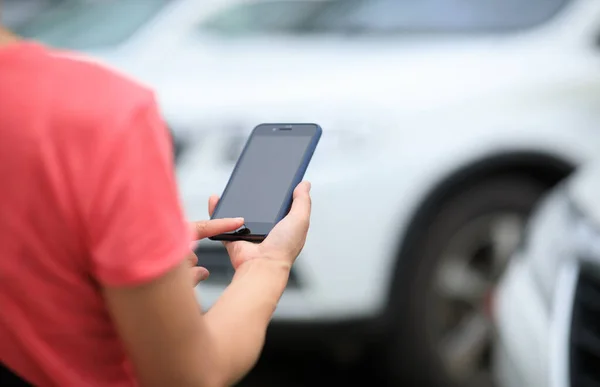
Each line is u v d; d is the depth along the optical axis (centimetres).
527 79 542
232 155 503
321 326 503
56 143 162
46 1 645
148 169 165
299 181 217
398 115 519
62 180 162
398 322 520
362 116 514
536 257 409
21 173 162
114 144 162
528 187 536
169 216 167
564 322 365
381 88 525
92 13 605
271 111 512
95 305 172
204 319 182
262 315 189
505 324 404
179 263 168
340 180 502
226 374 181
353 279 502
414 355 523
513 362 391
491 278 536
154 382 172
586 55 564
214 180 495
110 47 560
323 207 500
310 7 576
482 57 553
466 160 523
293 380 576
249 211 216
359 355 571
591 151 538
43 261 166
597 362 350
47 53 170
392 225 509
